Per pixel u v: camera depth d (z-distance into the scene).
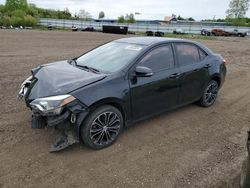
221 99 6.44
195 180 3.26
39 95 3.55
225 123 4.98
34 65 9.65
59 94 3.41
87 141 3.68
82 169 3.38
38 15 76.94
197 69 5.10
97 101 3.56
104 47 5.01
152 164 3.55
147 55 4.30
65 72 4.04
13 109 5.08
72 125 3.52
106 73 3.97
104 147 3.88
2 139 3.96
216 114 5.41
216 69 5.57
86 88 3.54
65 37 25.92
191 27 53.91
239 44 25.56
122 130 4.23
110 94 3.69
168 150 3.91
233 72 10.02
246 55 15.76
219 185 3.19
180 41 4.98
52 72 4.06
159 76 4.36
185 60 4.95
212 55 5.66
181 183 3.19
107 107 3.76
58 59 11.42
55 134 4.14
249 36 50.22
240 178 3.10
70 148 3.83
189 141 4.21
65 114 3.37
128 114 4.08
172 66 4.66
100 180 3.19
